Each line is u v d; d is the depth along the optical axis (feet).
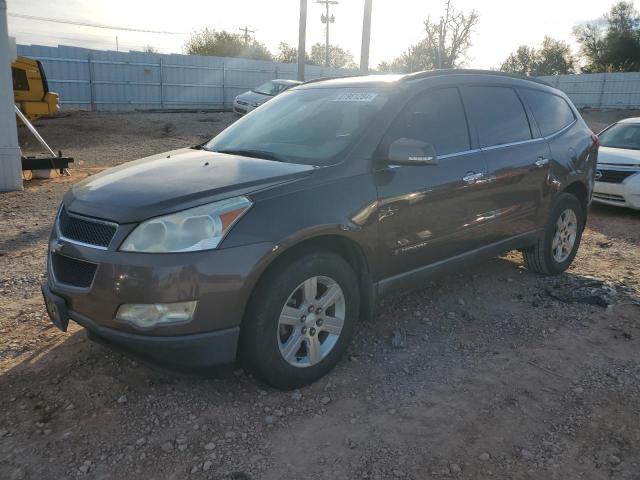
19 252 19.90
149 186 10.65
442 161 13.34
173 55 97.25
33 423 9.96
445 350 12.98
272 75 110.52
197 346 9.66
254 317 10.13
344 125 12.69
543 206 16.61
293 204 10.43
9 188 31.27
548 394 11.16
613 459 9.22
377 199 11.73
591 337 13.71
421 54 152.66
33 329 13.61
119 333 9.66
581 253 21.25
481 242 14.80
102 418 10.16
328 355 11.44
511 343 13.37
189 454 9.25
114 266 9.52
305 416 10.34
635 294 16.43
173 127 67.56
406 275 12.92
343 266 11.35
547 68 228.63
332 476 8.79
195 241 9.52
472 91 14.92
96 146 52.90
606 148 30.35
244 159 12.21
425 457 9.23
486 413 10.49
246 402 10.75
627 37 196.75
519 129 16.05
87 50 87.66
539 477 8.80
